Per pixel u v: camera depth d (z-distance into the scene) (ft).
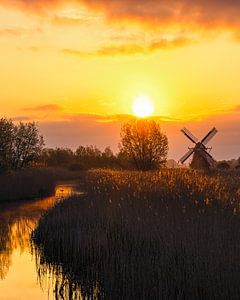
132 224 45.09
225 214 42.83
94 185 72.79
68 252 49.65
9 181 104.17
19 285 42.16
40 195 107.55
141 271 37.06
